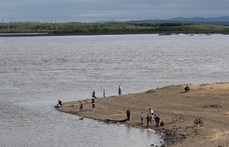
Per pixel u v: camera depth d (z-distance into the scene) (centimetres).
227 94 8394
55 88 11000
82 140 5975
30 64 17912
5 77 13350
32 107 8444
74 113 7756
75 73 14275
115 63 17912
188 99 8206
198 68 15462
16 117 7531
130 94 9125
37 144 5797
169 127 6512
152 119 6956
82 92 10331
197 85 9431
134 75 13575
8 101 9162
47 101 9125
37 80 12556
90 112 7750
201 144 5472
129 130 6488
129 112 7081
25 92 10394
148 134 6225
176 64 17138
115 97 8869
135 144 5716
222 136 5853
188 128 6372
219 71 14425
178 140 5775
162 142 5766
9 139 6066
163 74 13775
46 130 6569
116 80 12400
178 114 7219
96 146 5662
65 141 5931
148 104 8062
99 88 10944
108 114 7531
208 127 6344
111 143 5794
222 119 6744
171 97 8456
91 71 14850
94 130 6531
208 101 7944
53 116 7569
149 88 10875
